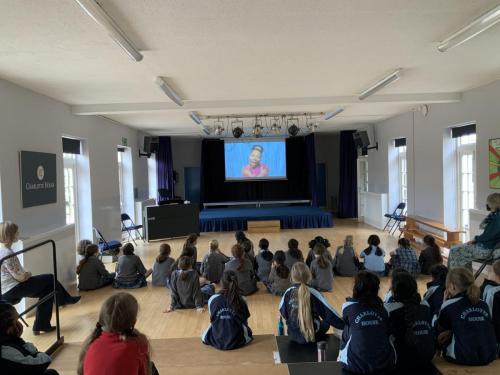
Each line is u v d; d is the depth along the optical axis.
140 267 5.91
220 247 8.90
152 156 12.66
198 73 4.73
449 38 3.55
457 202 7.46
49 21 2.96
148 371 1.81
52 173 5.79
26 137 5.13
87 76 4.70
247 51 3.89
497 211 4.50
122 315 1.76
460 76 5.30
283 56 4.10
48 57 3.88
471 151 6.98
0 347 2.04
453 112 6.95
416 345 2.33
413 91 6.40
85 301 5.29
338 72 4.87
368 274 2.44
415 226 8.63
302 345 3.26
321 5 2.83
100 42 3.46
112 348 1.71
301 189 14.47
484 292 2.82
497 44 3.92
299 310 3.24
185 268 4.95
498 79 5.55
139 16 2.94
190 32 3.30
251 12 2.91
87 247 5.82
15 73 4.42
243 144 13.87
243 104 6.69
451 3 2.86
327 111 8.62
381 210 10.49
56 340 3.90
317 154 14.50
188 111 7.58
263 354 3.29
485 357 2.43
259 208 13.34
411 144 8.85
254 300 5.24
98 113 6.66
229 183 14.53
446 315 2.52
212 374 2.50
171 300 5.01
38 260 4.81
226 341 3.41
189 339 3.68
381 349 2.29
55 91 5.43
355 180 12.70
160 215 9.82
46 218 5.56
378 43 3.76
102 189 8.03
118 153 9.75
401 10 2.96
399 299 2.46
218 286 5.84
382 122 10.63
